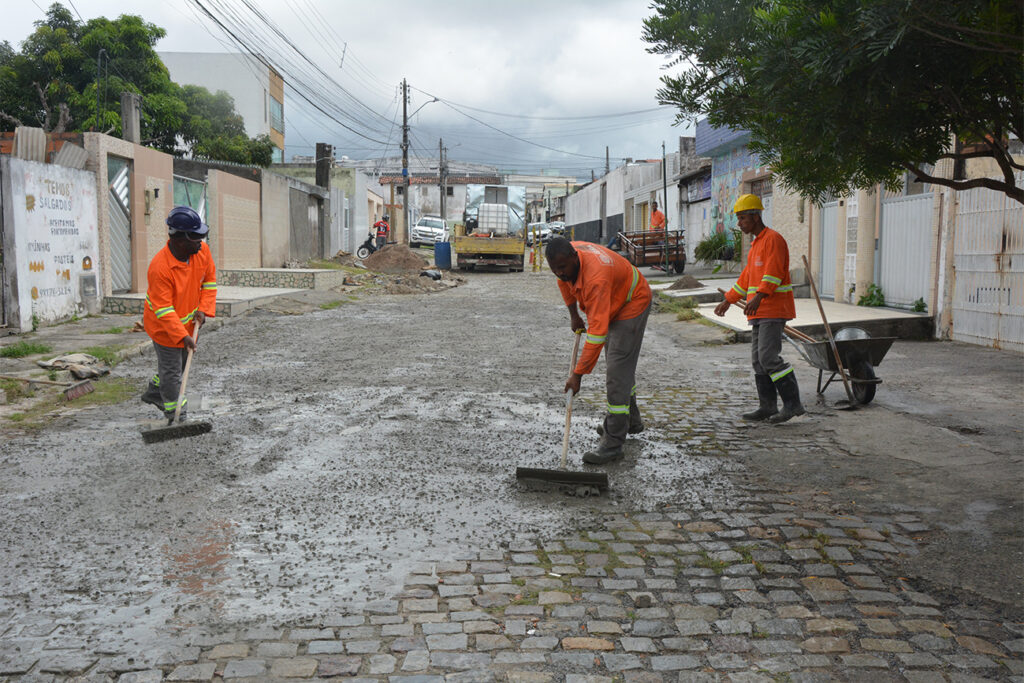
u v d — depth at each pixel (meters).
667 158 34.31
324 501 4.88
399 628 3.33
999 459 5.72
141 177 16.17
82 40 26.75
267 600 3.57
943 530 4.43
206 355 10.62
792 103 4.00
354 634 3.28
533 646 3.20
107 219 14.75
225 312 14.69
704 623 3.40
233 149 31.92
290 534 4.35
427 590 3.69
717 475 5.47
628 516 4.68
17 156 12.04
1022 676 3.01
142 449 6.02
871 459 5.81
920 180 4.71
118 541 4.23
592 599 3.61
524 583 3.77
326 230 32.66
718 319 13.59
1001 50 3.41
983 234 10.82
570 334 13.20
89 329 12.46
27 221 12.05
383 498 4.95
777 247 6.68
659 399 8.09
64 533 4.34
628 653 3.16
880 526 4.49
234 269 20.52
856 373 7.50
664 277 22.97
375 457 5.84
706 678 2.98
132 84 27.45
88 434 6.47
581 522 4.57
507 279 27.81
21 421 6.89
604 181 48.66
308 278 19.98
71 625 3.33
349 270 27.95
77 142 14.43
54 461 5.69
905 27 3.24
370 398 7.95
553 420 7.08
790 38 3.71
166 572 3.85
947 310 11.58
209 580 3.77
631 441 6.41
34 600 3.56
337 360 10.32
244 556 4.05
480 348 11.49
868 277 14.39
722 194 26.56
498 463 5.74
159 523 4.50
